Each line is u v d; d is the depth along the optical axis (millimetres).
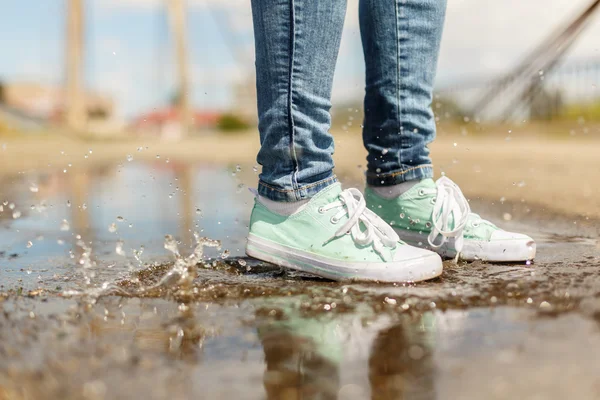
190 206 2561
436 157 5371
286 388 614
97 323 835
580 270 1171
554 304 893
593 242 1524
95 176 4320
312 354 709
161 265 1315
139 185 3576
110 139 11203
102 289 1048
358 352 713
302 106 1187
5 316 868
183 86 12969
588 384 601
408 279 1110
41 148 8133
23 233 1871
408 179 1417
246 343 750
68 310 905
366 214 1208
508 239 1302
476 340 740
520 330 771
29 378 633
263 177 1269
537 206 2244
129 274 1207
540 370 638
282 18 1162
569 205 2229
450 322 824
